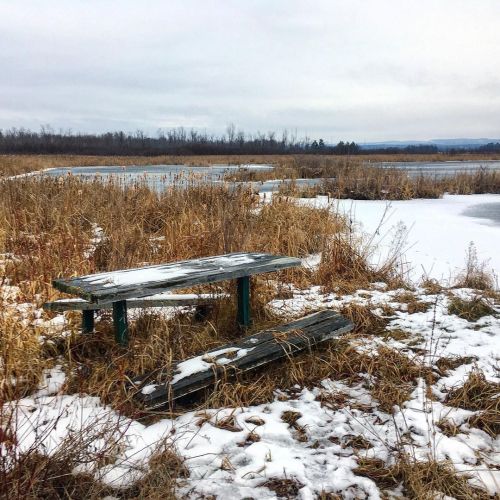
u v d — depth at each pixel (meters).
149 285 3.64
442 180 21.22
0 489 2.36
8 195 9.80
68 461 2.66
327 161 26.47
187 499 2.62
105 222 8.66
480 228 10.85
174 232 7.52
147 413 3.32
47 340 4.20
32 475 2.48
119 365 3.64
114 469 2.79
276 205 9.33
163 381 3.54
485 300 5.65
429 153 92.62
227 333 4.56
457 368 4.11
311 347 4.30
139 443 3.05
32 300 5.23
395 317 5.27
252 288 5.07
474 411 3.49
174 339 4.24
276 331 4.27
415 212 13.67
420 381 3.89
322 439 3.18
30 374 3.67
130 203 9.62
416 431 3.26
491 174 21.91
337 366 4.10
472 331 4.86
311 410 3.51
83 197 10.13
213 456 2.95
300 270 6.72
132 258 6.19
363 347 4.46
